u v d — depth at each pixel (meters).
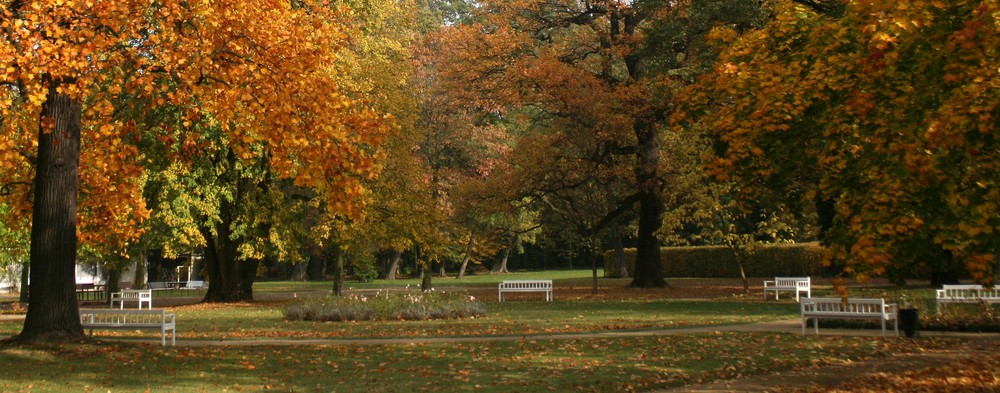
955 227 8.23
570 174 32.50
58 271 13.76
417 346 14.62
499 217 46.16
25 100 13.17
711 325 18.45
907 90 8.96
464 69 33.47
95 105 13.22
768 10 23.53
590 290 35.06
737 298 28.53
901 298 20.09
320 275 64.06
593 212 33.00
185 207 26.67
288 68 13.31
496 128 45.62
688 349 13.77
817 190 10.07
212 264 32.03
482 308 22.30
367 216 29.95
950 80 8.40
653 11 28.55
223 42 13.69
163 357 12.92
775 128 9.84
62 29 11.36
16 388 10.08
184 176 26.22
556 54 32.66
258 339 16.22
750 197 10.74
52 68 11.27
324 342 15.51
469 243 44.53
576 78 30.73
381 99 30.09
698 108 11.73
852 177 9.65
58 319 13.73
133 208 16.33
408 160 31.62
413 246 35.47
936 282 28.84
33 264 13.81
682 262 50.00
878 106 9.25
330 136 13.23
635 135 33.81
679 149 31.14
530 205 43.81
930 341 14.48
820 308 16.70
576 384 10.38
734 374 11.14
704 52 26.08
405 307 21.48
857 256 8.42
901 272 8.83
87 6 11.91
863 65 9.22
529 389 10.08
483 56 32.88
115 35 13.55
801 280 28.67
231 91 13.17
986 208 8.00
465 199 33.81
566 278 53.50
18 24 10.95
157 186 27.17
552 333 16.86
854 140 9.98
